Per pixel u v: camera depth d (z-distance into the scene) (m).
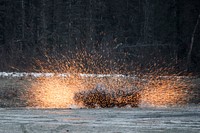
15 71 66.81
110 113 25.86
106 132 19.73
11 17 100.88
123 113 25.83
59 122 22.44
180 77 52.19
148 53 70.69
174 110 27.56
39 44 87.75
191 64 75.00
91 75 43.72
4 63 70.19
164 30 95.25
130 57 69.38
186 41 87.69
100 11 102.06
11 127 21.14
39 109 28.66
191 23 91.75
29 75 54.31
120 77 39.44
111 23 103.56
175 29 93.19
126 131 19.92
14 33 97.50
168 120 22.97
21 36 96.75
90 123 22.05
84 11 99.38
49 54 69.31
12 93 40.75
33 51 77.88
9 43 90.19
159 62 64.69
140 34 98.56
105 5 104.25
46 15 100.19
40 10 100.19
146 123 22.02
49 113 26.05
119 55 62.69
